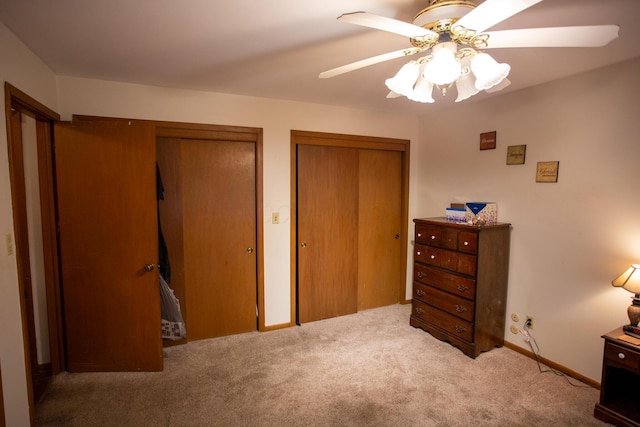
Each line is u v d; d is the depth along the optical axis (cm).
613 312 219
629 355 184
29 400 180
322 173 334
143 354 246
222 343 292
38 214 239
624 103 209
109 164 235
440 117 349
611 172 217
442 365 256
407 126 371
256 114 298
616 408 194
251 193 308
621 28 163
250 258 312
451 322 284
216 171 295
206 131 283
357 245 359
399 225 385
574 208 237
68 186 231
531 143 262
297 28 166
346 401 213
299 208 326
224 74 237
